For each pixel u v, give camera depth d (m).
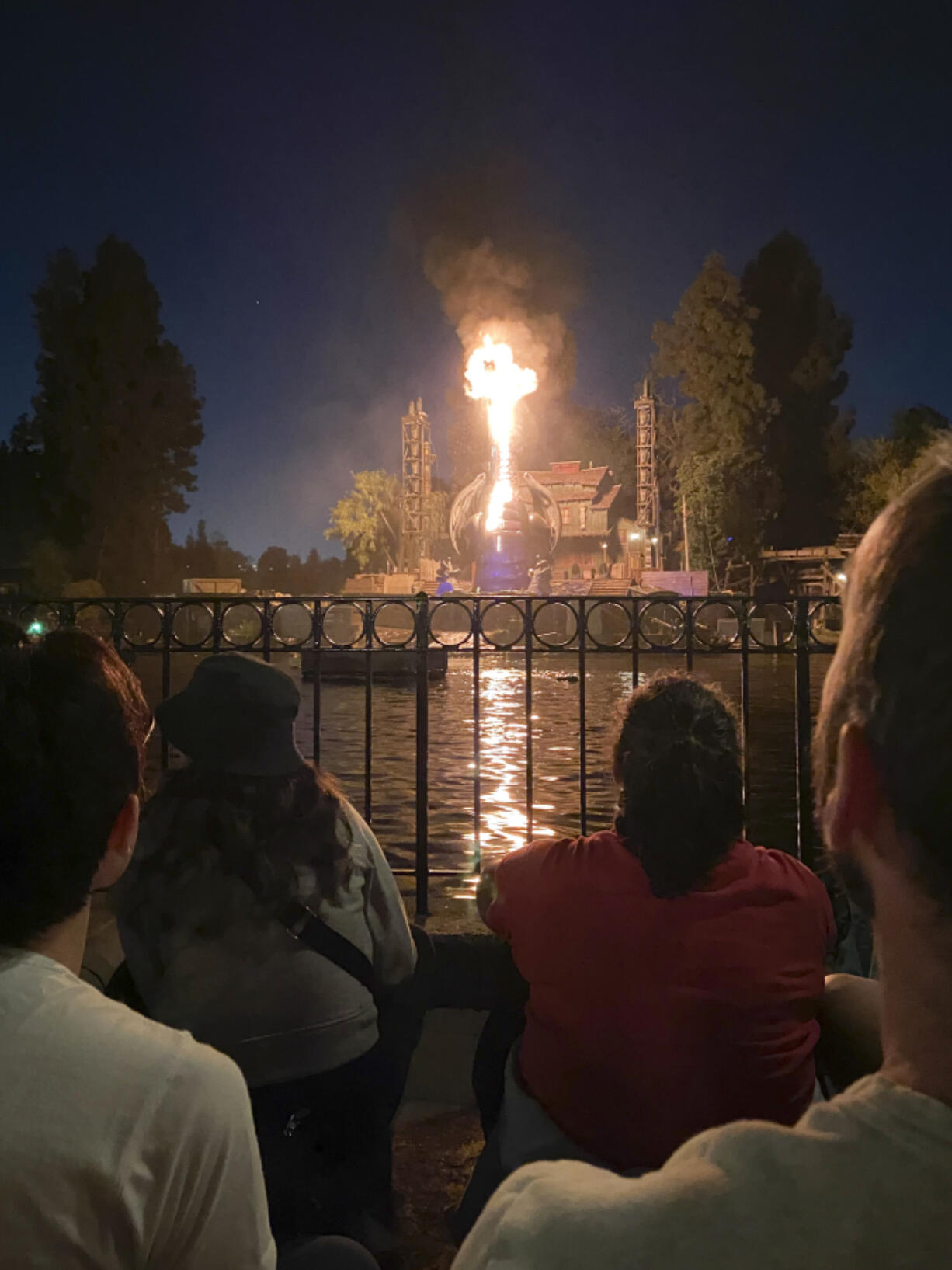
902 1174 0.48
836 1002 1.90
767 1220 0.49
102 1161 0.82
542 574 50.47
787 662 29.92
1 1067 0.83
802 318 57.22
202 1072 0.91
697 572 48.12
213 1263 0.91
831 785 0.55
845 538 35.19
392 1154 2.76
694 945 1.79
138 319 49.38
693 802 1.81
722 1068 1.76
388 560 72.81
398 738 13.98
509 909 1.99
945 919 0.49
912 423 51.88
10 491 48.78
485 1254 0.56
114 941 3.03
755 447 54.25
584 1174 0.59
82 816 0.95
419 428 60.62
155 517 51.66
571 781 10.43
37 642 1.05
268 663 2.13
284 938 1.99
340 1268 1.59
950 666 0.48
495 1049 2.50
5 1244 0.79
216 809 1.97
